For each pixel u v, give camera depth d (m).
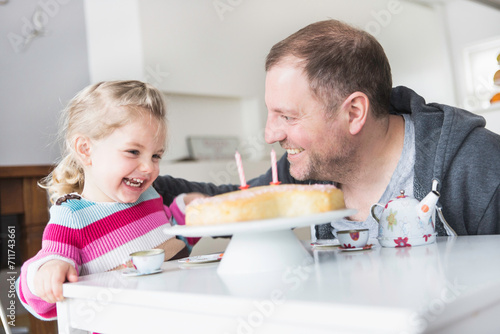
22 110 2.85
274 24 3.23
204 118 2.96
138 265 0.83
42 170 2.45
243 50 3.04
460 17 3.72
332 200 0.74
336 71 1.05
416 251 0.81
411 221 0.89
